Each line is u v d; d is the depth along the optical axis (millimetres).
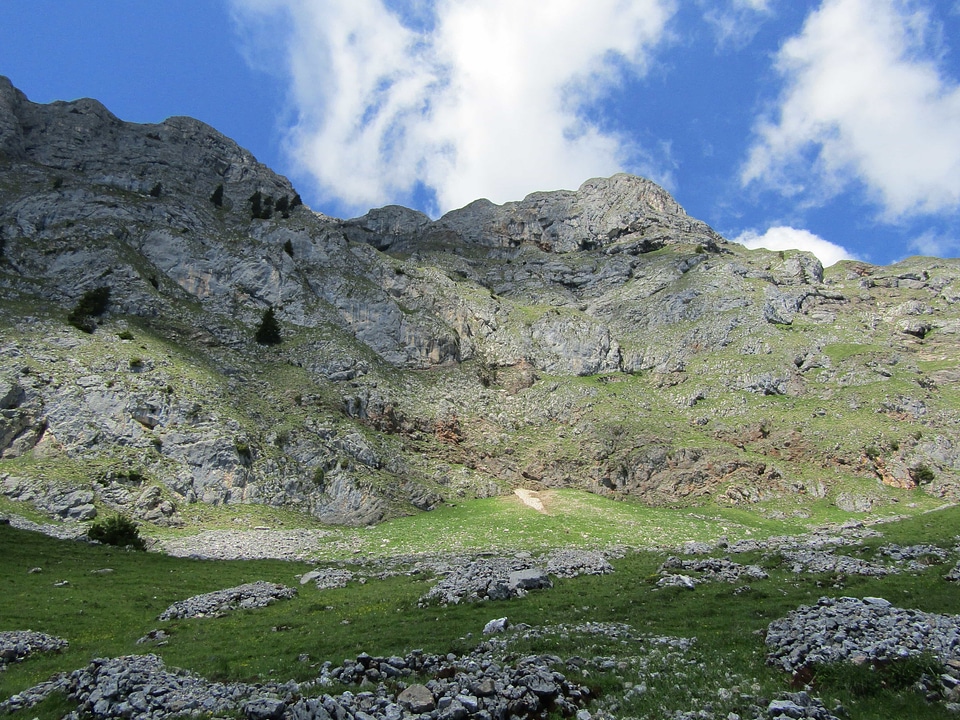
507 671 24016
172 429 87875
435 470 104000
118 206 127500
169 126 166375
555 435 119938
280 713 21766
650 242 195125
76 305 105188
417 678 25281
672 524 87812
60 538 65500
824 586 37781
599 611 35219
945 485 98062
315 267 138000
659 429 117500
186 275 123688
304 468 91750
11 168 134000
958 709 20453
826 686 22578
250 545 72625
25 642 35438
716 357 140125
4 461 77500
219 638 35844
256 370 109188
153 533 73250
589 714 21406
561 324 148000
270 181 167750
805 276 174000
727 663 25406
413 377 123938
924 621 26609
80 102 161250
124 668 27594
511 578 42000
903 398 116312
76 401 85500
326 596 45969
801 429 113500
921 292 168500
